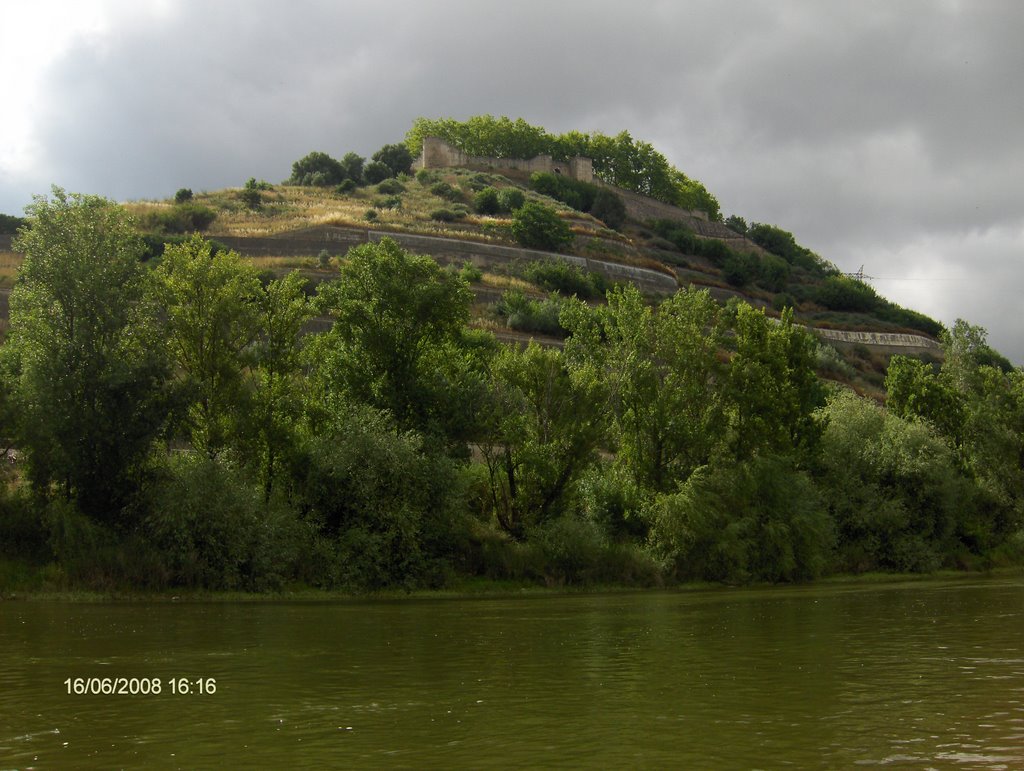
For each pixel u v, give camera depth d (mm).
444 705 20109
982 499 78750
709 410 64812
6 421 47344
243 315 52250
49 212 48844
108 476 47219
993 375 85125
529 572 53844
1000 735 17453
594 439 57406
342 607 42625
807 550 61469
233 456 50875
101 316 48250
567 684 22547
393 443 50062
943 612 39625
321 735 17562
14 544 46062
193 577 45625
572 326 65438
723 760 15805
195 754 16297
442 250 134000
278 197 161500
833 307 187125
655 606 43406
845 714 19172
